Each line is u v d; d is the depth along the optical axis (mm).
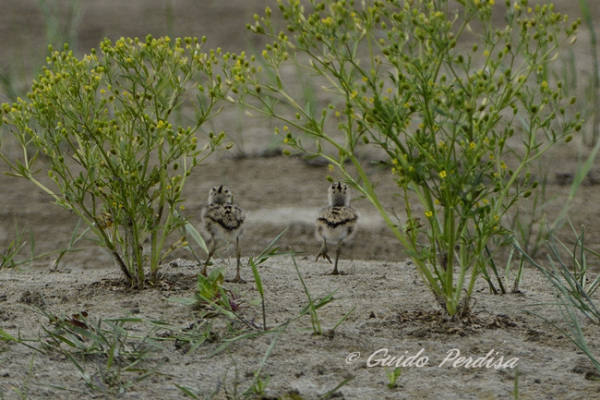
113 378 7945
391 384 7840
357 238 14094
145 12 33438
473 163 8711
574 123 9000
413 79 8914
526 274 11906
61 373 8117
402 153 9031
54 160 10266
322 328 9289
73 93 10023
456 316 9492
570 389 7750
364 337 9023
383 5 8859
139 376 8039
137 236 10594
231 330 9000
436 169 8734
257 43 27688
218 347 8703
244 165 17797
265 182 16859
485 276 10680
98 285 11008
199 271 11766
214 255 13273
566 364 8336
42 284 11172
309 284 11211
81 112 10023
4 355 8508
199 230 14195
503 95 9203
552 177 16625
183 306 10062
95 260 13078
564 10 32906
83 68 10164
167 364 8352
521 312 9852
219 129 20125
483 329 9273
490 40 8852
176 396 7656
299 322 9484
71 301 10344
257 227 14531
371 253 13477
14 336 9055
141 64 10266
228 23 30969
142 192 10539
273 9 33344
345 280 11438
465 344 8859
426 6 8945
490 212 9453
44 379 7977
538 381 7945
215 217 12195
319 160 17938
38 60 21234
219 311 9617
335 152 18281
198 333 8922
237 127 20250
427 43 8805
